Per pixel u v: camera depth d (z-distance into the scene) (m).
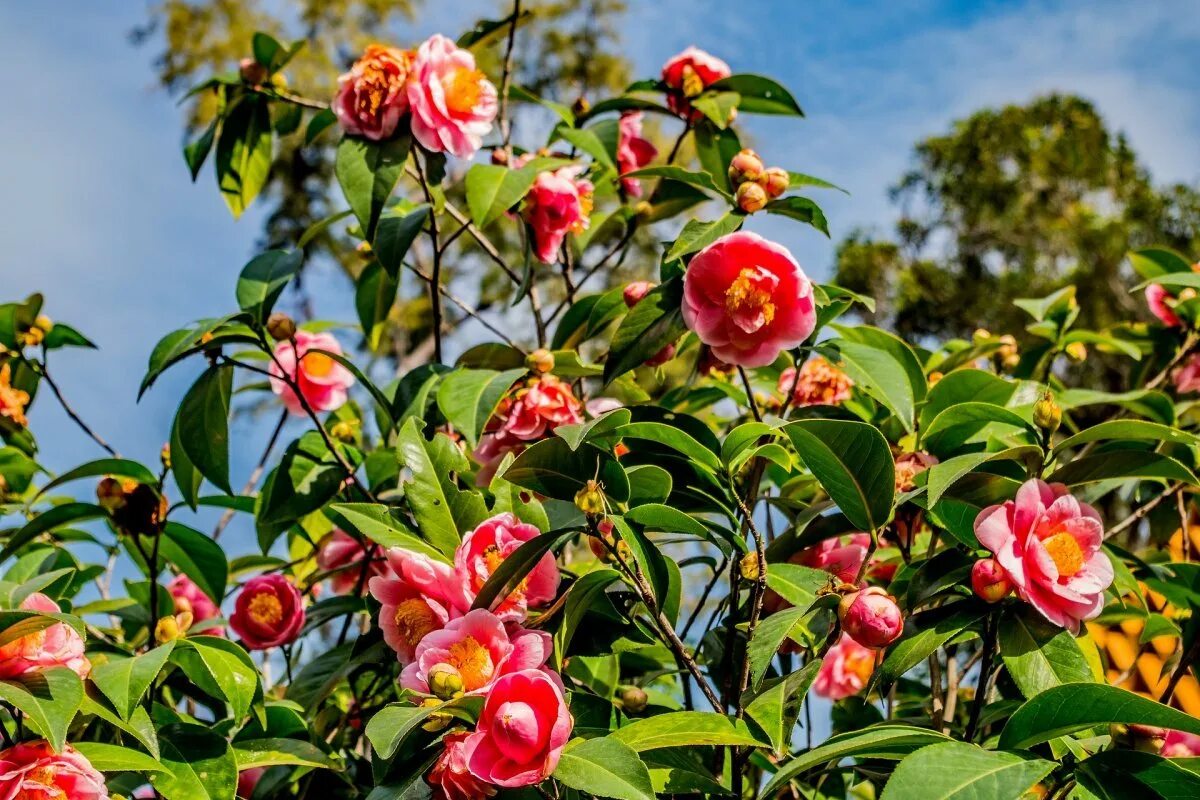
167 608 2.52
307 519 2.84
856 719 2.44
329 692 2.10
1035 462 1.78
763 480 2.61
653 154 3.00
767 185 2.04
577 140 2.73
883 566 2.36
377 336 2.95
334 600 2.41
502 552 1.68
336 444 2.50
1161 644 3.13
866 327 2.36
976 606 1.68
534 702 1.47
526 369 2.23
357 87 2.31
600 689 2.19
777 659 2.23
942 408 2.25
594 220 2.90
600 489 1.65
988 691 2.10
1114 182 11.45
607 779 1.43
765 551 2.04
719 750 1.81
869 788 2.80
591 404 2.58
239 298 2.26
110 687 1.63
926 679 2.86
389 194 2.28
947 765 1.39
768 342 1.87
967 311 10.76
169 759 1.78
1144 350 3.20
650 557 1.74
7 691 1.51
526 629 1.67
